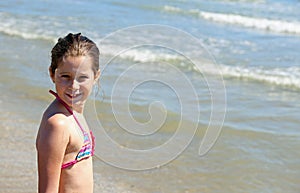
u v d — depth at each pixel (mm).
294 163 7609
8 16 19609
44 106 9633
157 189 6660
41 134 3188
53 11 21188
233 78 12641
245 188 6848
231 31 19625
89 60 3271
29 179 6656
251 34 19172
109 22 19500
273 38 18578
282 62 14672
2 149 7547
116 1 24875
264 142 8352
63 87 3232
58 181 3188
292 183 7020
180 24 20500
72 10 21641
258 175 7215
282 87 11938
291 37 18938
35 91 10422
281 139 8500
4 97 10016
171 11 23312
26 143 7828
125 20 20250
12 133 8203
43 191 3146
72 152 3246
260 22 21625
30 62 12664
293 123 9328
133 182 6809
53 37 16109
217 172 7230
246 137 8516
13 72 11633
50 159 3148
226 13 23531
